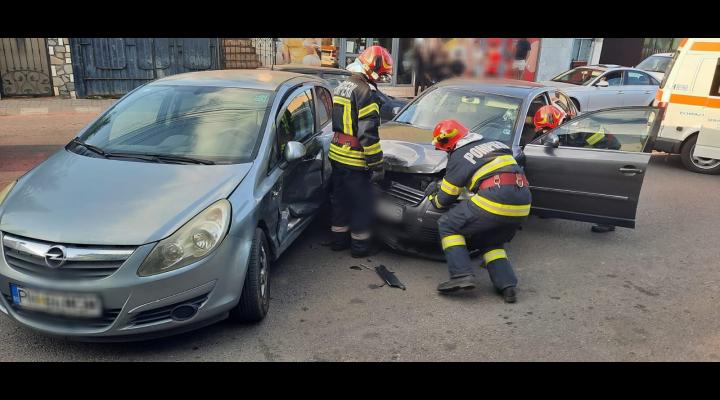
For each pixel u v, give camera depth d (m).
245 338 3.43
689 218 6.39
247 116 4.09
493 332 3.65
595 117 5.19
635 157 4.92
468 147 4.07
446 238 4.13
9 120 9.90
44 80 11.77
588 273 4.73
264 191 3.63
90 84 12.09
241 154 3.78
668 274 4.77
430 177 4.57
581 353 3.45
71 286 2.88
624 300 4.22
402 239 4.70
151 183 3.36
